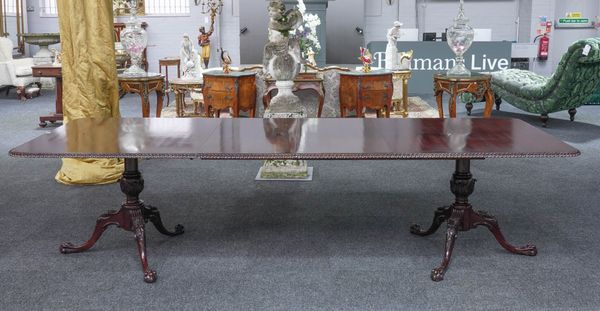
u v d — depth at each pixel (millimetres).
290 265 3375
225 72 6723
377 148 2984
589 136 7023
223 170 5516
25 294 3031
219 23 12922
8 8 12625
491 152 2871
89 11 5074
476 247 3631
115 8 12844
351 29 12250
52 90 11961
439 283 3139
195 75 7875
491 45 10680
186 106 9562
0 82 10422
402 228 3973
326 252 3562
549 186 4988
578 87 7137
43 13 13258
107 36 5176
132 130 3512
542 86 7309
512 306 2879
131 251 3600
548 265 3359
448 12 13031
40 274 3271
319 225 4035
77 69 5137
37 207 4449
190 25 12961
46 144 3088
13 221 4137
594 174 5371
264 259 3461
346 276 3227
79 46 5102
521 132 3391
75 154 2885
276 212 4312
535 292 3023
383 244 3688
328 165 5695
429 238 3787
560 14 13172
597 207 4414
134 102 10289
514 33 13055
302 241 3742
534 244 3674
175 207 4434
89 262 3436
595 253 3531
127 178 3412
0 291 3066
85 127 3619
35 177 5305
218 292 3045
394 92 8242
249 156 2883
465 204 3408
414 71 10695
